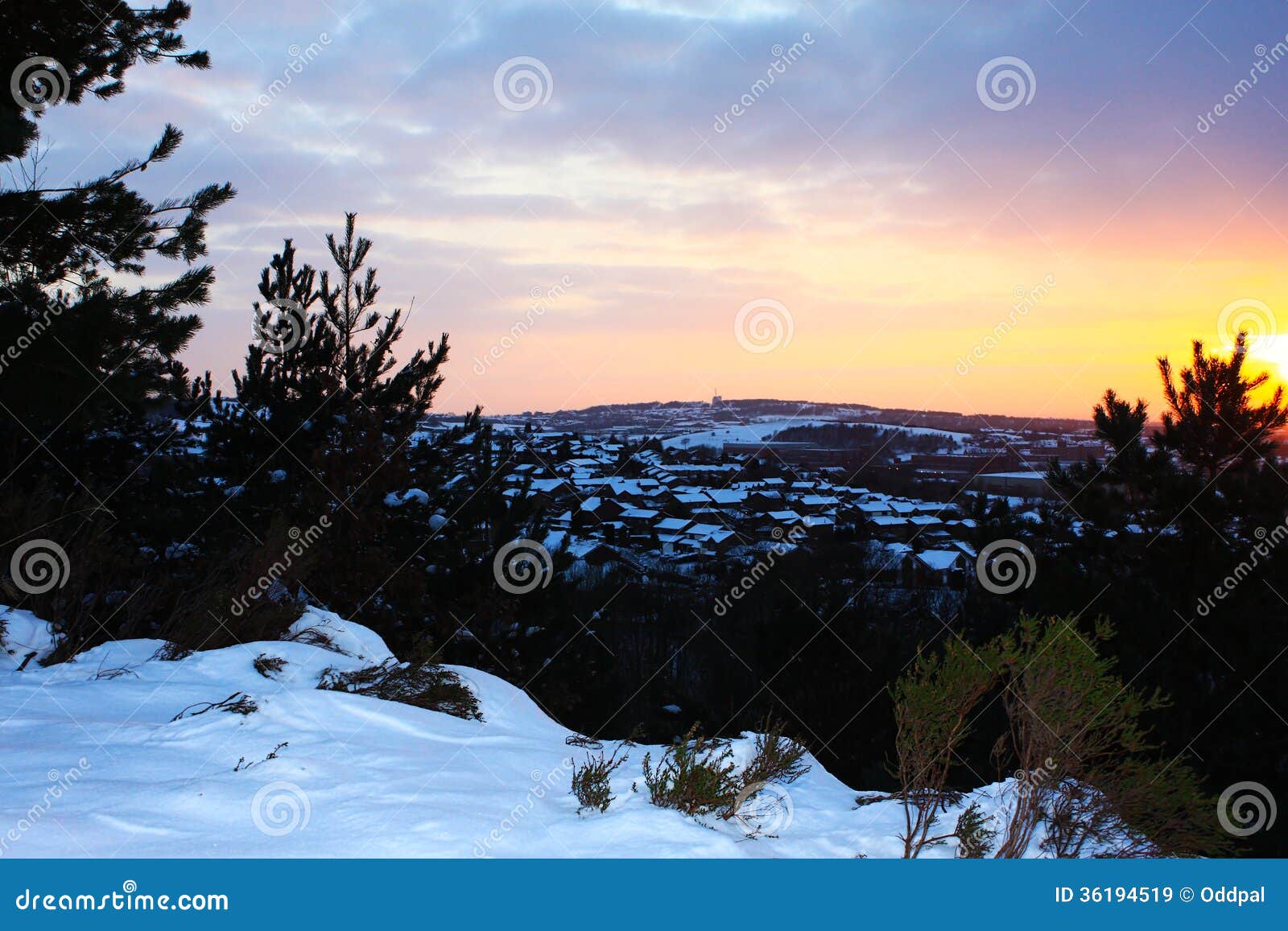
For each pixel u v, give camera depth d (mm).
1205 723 13930
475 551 18953
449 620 17500
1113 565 18094
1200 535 16391
